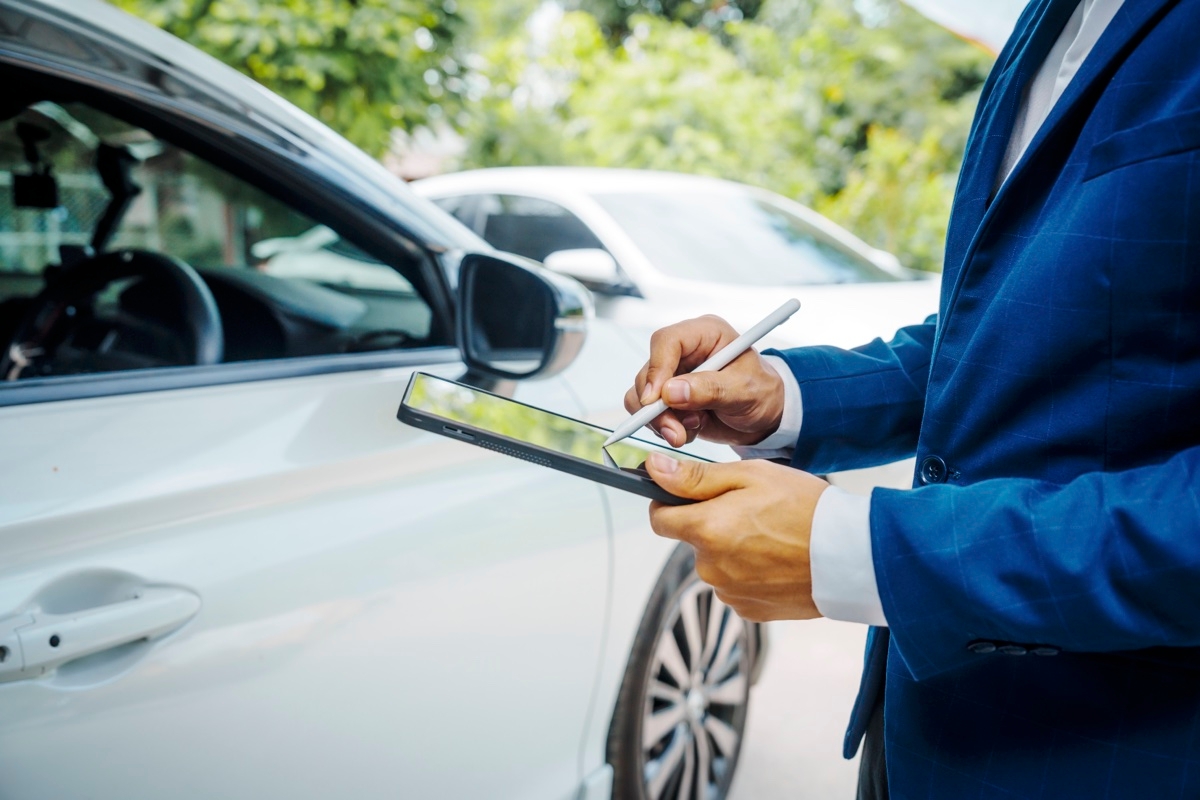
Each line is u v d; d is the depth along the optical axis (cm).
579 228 414
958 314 87
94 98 150
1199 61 72
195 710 111
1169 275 72
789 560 81
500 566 145
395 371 144
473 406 98
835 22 1248
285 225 200
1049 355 78
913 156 1108
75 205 185
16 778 98
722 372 101
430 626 135
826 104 1215
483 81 932
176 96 139
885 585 78
